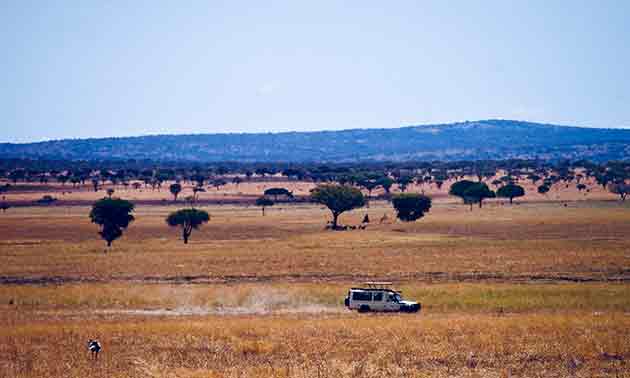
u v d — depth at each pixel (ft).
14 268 374.84
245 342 177.58
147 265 385.91
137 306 265.54
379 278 329.72
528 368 153.58
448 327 196.34
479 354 165.37
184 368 155.22
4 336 192.24
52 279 339.16
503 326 195.93
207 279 335.26
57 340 186.80
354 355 166.20
